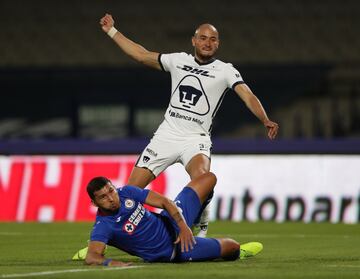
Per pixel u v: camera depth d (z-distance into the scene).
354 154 59.59
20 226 55.53
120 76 86.50
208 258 28.53
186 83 32.16
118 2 91.88
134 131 85.94
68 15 91.56
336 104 83.75
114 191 26.72
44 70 87.19
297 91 85.25
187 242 26.92
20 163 61.88
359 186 59.19
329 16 89.81
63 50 90.69
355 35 89.31
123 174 60.66
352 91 84.00
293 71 85.44
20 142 61.97
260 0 90.75
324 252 35.38
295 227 53.97
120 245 27.67
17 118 87.38
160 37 91.19
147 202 27.25
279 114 84.94
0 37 91.12
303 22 90.00
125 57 89.94
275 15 90.31
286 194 59.97
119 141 61.00
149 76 86.12
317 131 83.62
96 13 91.56
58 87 86.94
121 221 27.09
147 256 27.73
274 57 89.69
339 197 59.34
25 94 87.31
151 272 24.81
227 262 28.77
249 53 89.94
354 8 89.69
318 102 84.19
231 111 83.81
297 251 35.97
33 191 61.44
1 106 87.62
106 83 86.56
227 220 60.31
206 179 29.19
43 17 91.44
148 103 86.25
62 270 25.75
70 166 61.38
